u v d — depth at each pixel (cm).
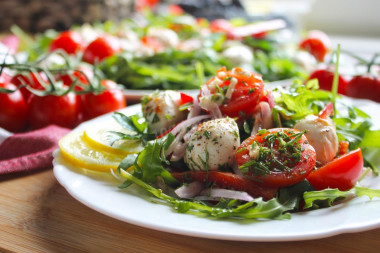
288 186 26
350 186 27
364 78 46
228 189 26
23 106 40
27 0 83
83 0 81
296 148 26
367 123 32
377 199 25
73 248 25
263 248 24
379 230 26
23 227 27
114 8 83
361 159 27
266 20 88
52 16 83
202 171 27
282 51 61
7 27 85
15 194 30
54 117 40
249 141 27
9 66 38
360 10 105
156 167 27
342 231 22
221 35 63
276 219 24
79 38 60
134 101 47
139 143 31
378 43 90
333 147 28
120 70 51
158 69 51
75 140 31
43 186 31
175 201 25
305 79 50
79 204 29
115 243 25
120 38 63
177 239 25
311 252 24
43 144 35
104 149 30
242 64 54
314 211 24
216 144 27
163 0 114
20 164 33
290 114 30
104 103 42
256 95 30
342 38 101
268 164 26
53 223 27
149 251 24
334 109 33
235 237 22
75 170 28
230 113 30
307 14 109
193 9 97
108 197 25
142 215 24
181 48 58
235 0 102
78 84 41
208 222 23
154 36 63
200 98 30
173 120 31
